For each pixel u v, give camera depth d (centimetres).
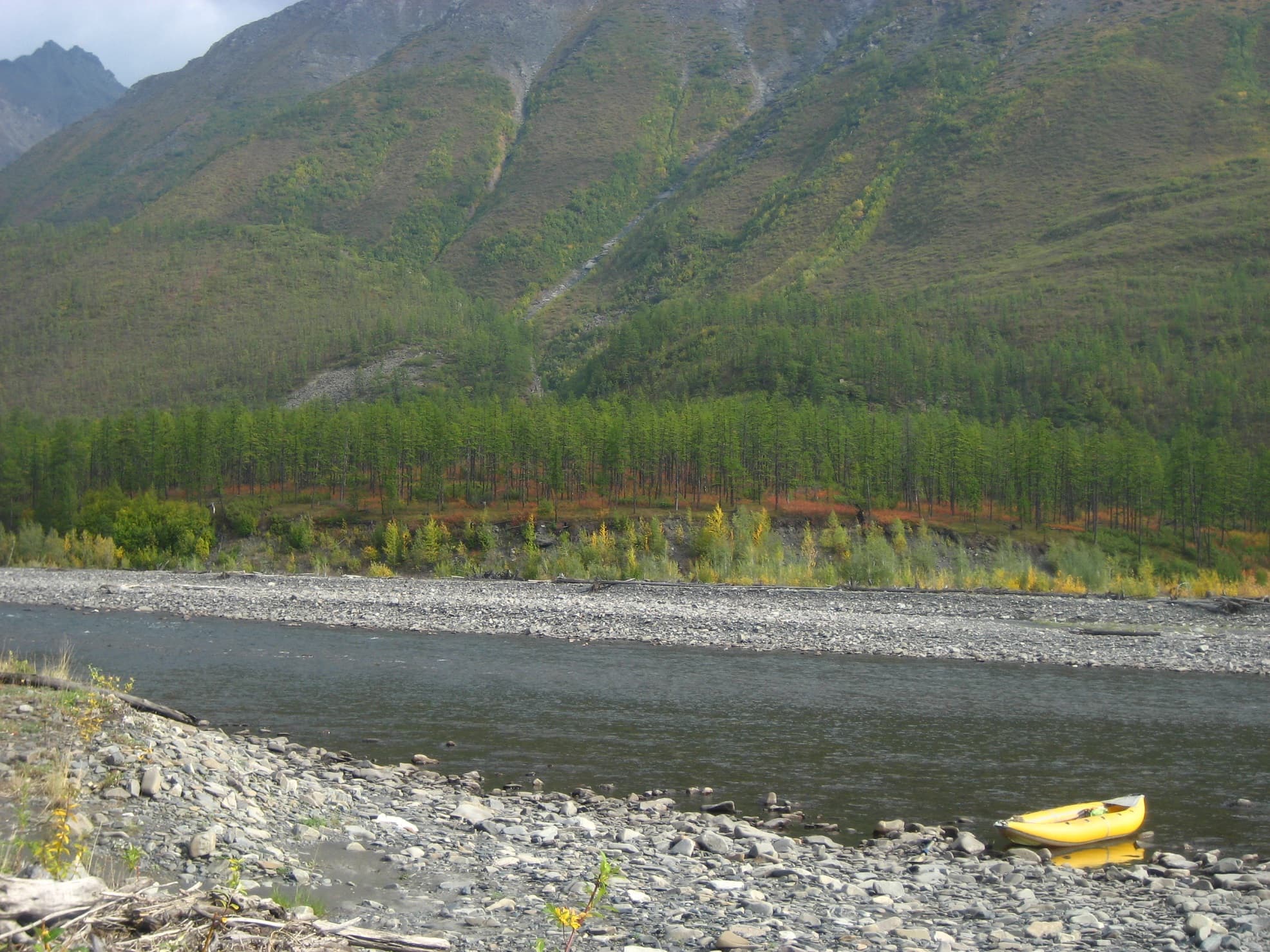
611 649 4531
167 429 12306
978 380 16600
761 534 9506
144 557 9862
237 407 13138
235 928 955
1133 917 1402
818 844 1806
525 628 5109
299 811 1689
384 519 10944
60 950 836
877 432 11656
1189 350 17775
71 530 10606
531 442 11425
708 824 1905
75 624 5266
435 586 6706
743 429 11675
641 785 2256
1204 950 1234
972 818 2042
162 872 1278
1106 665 4181
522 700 3291
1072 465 11256
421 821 1761
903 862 1706
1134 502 11050
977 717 3111
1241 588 6688
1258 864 1752
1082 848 1873
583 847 1659
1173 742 2794
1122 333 18150
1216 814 2098
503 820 1814
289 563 10056
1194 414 15050
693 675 3859
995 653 4419
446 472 12738
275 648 4450
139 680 3559
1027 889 1539
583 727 2880
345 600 5997
